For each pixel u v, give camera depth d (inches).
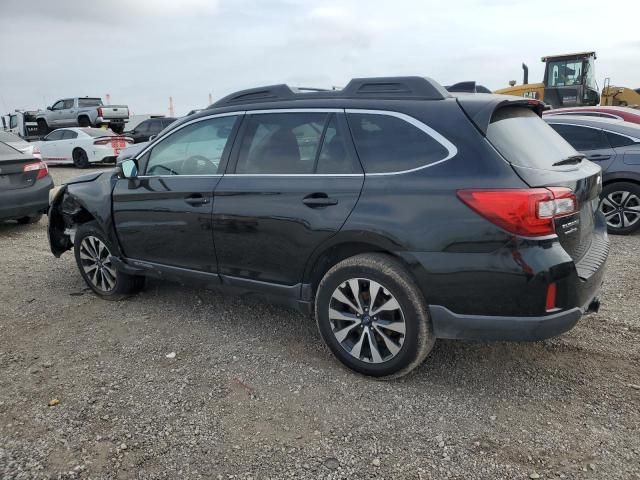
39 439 110.2
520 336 111.8
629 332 153.7
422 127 120.9
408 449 104.9
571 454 102.1
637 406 116.9
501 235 108.0
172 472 100.0
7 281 217.2
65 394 127.5
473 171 112.2
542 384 127.0
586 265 120.9
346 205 125.0
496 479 96.2
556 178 114.1
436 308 117.0
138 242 171.5
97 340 157.5
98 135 754.8
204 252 154.0
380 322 125.0
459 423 112.6
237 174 146.9
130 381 132.9
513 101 127.4
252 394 125.5
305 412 117.9
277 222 135.9
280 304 144.5
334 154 131.3
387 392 124.6
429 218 114.4
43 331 165.2
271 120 144.4
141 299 190.7
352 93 135.3
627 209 278.1
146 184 167.3
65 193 196.7
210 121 157.2
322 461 102.1
